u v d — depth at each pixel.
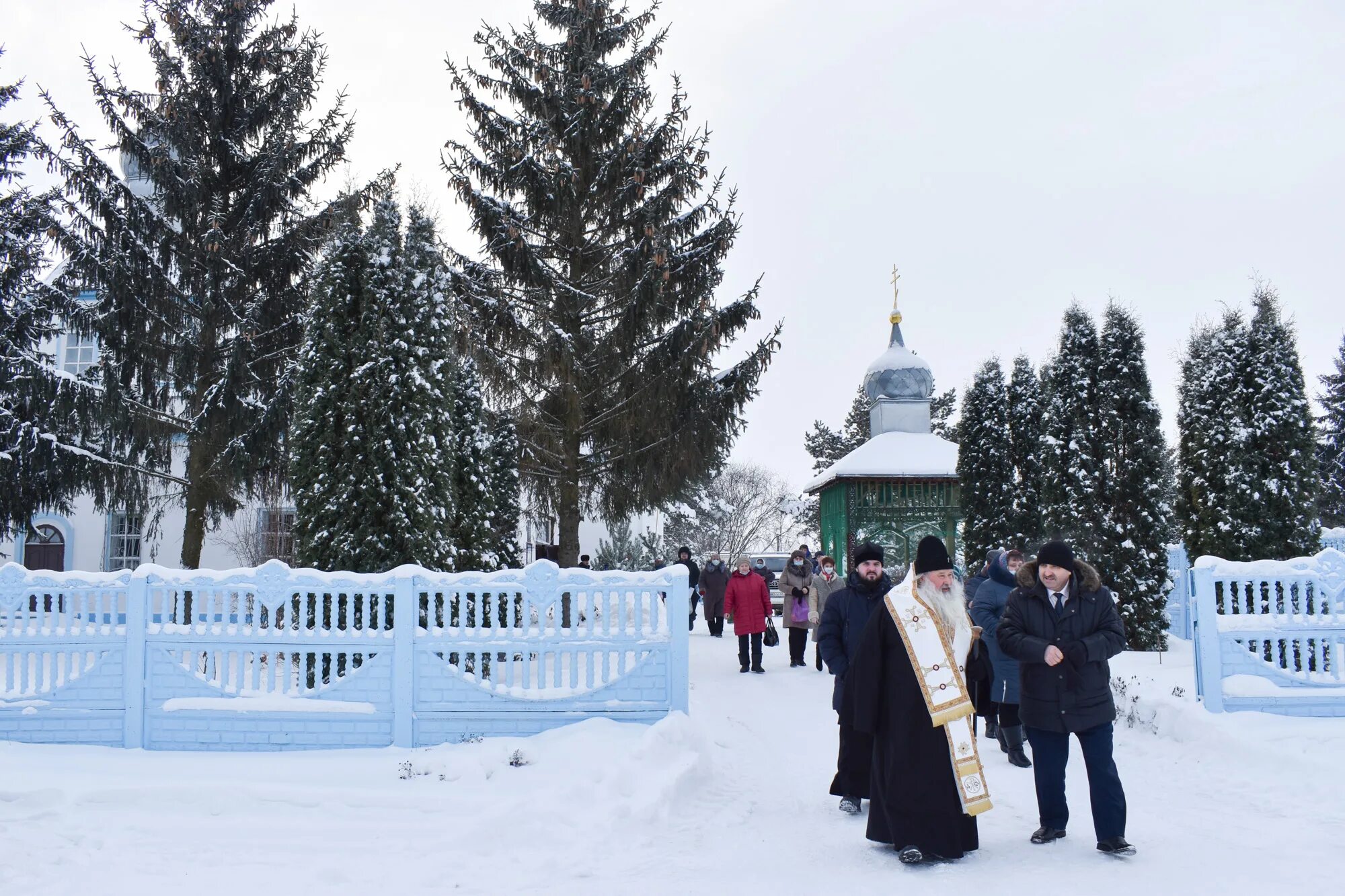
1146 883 5.04
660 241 17.69
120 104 17.75
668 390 17.91
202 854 5.92
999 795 7.38
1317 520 13.11
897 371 29.17
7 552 27.50
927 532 26.08
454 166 18.27
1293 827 6.19
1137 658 13.61
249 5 18.88
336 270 11.09
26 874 5.43
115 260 16.62
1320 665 9.26
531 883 5.37
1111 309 16.12
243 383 17.22
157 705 8.40
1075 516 15.71
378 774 7.43
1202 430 13.63
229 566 27.59
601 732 8.13
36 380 16.98
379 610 8.55
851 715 6.73
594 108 19.09
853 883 5.20
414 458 10.82
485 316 17.84
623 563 33.75
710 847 6.04
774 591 32.81
